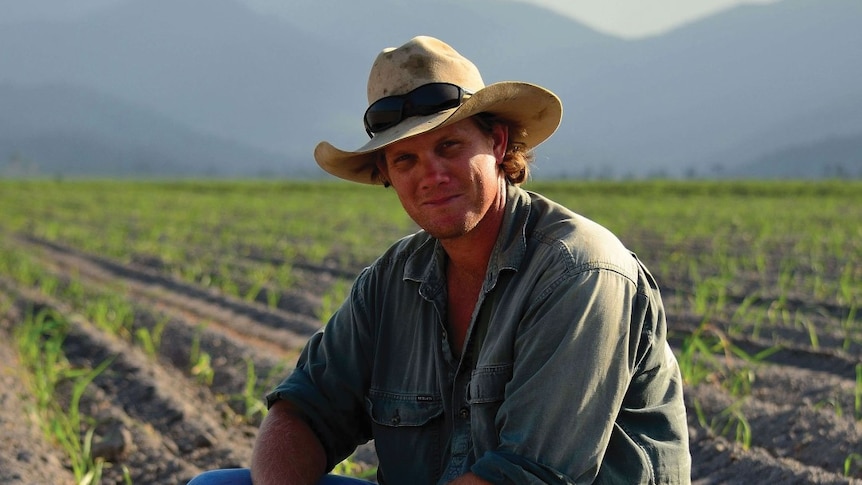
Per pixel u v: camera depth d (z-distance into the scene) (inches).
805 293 342.0
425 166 88.0
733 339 260.1
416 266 98.5
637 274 87.6
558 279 84.4
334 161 97.6
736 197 1161.4
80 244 627.5
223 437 197.0
